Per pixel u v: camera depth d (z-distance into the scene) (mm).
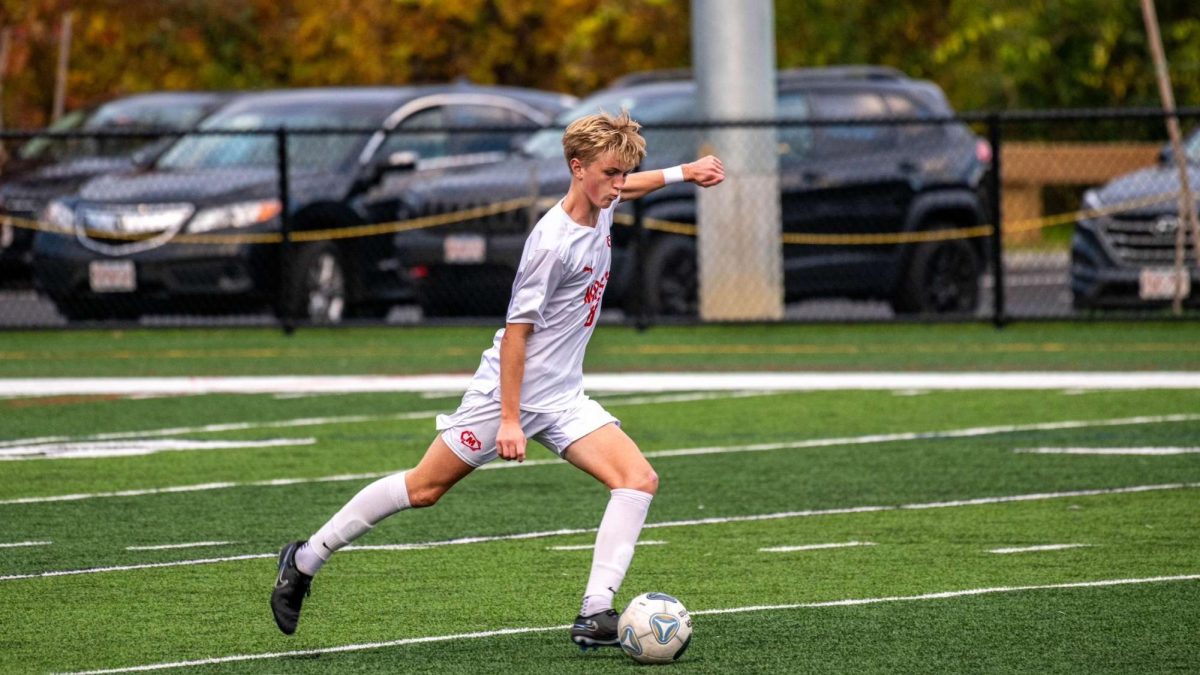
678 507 33375
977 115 60594
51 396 48969
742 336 61844
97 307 63562
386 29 102875
